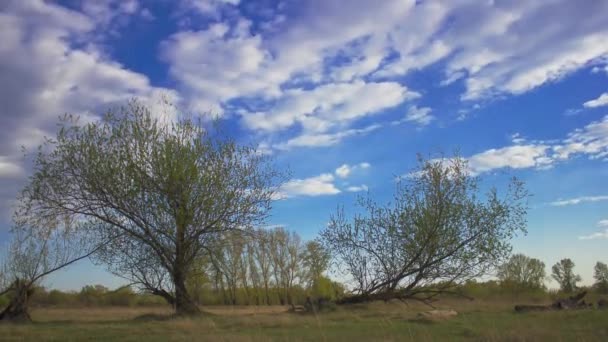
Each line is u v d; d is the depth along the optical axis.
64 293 40.88
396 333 16.25
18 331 18.27
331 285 32.28
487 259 27.66
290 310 28.64
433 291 28.84
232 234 27.36
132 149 26.50
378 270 28.89
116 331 18.12
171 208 26.48
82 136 26.41
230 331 17.61
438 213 28.14
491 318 21.70
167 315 26.09
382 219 28.80
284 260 45.09
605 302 29.58
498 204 28.12
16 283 25.31
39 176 25.92
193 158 26.61
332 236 29.34
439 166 28.81
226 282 30.16
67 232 26.36
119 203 26.08
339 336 15.79
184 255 27.02
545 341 14.24
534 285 48.16
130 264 26.83
